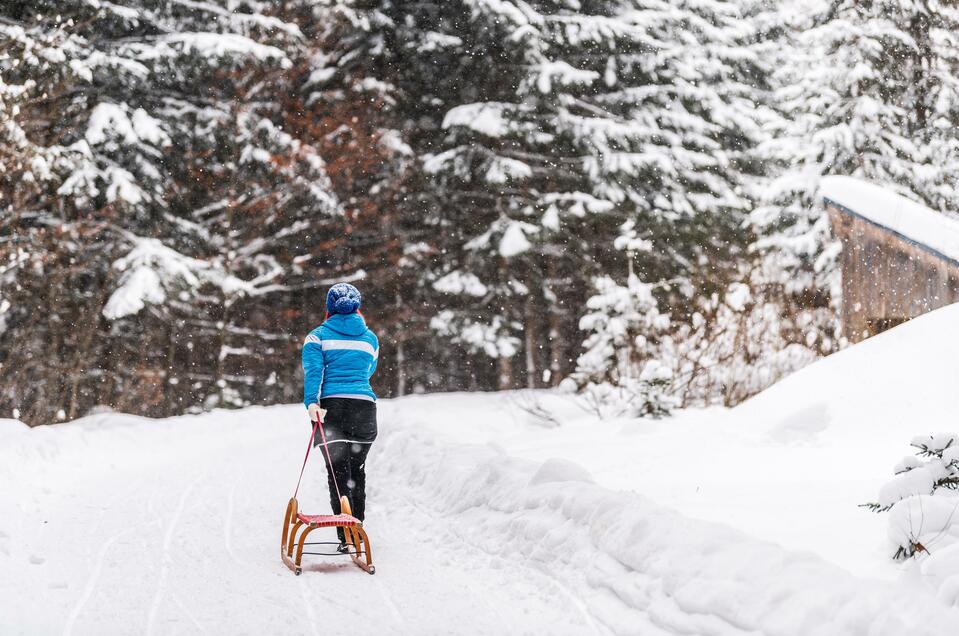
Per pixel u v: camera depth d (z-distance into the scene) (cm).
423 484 1174
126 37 2555
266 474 1370
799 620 519
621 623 613
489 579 752
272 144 2662
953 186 2838
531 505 873
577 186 2847
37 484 1243
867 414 1216
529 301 2855
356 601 696
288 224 2994
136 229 2547
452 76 2819
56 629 624
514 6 2606
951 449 686
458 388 3309
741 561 605
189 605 685
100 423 1955
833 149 2775
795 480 945
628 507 760
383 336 3091
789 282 2617
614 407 1839
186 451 1748
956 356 1266
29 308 2498
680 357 1942
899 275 1814
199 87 2680
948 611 475
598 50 2786
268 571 789
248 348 3091
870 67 2755
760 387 1894
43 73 2175
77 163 2261
